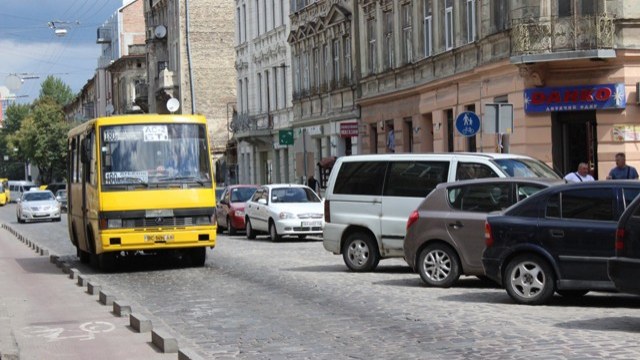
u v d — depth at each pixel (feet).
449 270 57.47
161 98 274.16
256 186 130.62
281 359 35.88
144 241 75.36
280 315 47.65
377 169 67.51
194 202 76.28
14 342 40.81
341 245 69.26
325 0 167.63
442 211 57.72
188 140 77.51
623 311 45.85
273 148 204.64
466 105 113.60
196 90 264.93
